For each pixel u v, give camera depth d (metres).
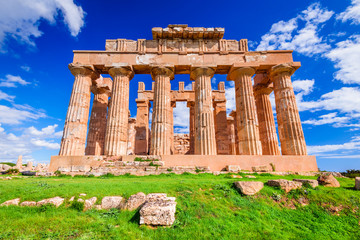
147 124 29.83
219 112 29.55
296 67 20.34
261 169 15.62
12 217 6.38
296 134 18.53
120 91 19.94
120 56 20.94
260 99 24.69
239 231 6.37
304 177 13.76
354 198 8.85
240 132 19.41
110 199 7.52
